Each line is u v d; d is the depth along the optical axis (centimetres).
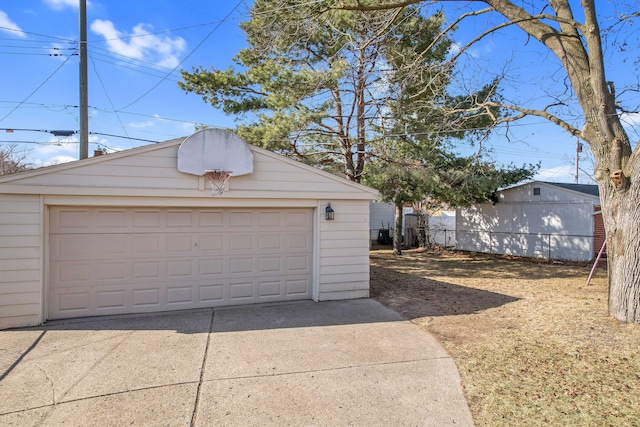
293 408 362
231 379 421
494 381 413
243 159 725
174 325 616
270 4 937
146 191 666
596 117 604
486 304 757
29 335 561
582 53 627
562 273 1173
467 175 1297
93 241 664
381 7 686
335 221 804
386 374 435
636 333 521
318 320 649
